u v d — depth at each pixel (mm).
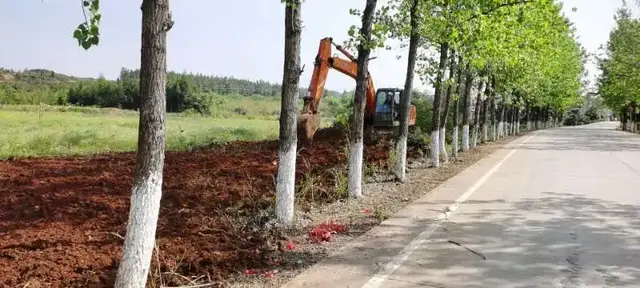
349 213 9625
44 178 12484
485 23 13539
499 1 13883
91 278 5609
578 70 51844
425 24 13336
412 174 15164
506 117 42344
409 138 21922
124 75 80188
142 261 4992
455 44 14141
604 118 132125
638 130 50188
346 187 11539
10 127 24922
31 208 9188
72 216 8664
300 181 12016
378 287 5781
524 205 10359
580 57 56344
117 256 6477
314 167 14539
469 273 6277
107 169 14203
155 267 6062
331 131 23500
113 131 24828
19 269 5820
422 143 21562
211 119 43875
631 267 6562
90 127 26547
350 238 7871
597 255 7043
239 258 6652
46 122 29438
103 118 36750
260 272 6254
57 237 7305
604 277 6191
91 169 14109
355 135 11117
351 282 5930
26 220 8383
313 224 8711
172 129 28766
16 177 12477
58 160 16250
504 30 15062
